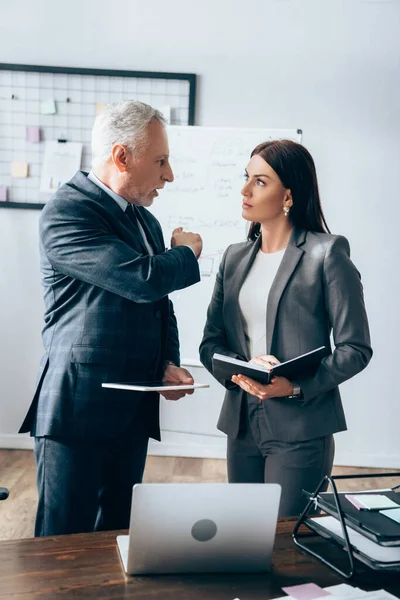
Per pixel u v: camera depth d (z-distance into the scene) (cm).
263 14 393
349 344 171
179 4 394
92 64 399
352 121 397
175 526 110
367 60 393
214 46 395
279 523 138
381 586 109
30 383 417
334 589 107
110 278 174
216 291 202
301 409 175
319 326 177
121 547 120
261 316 184
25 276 411
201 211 394
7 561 115
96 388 176
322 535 125
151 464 401
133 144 177
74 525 179
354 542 116
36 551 120
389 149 398
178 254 184
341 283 173
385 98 395
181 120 398
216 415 415
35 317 414
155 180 183
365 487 373
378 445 412
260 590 107
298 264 178
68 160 401
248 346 187
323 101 396
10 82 397
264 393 167
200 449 418
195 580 111
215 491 111
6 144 401
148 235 197
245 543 112
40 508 180
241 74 396
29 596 102
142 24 395
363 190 401
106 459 185
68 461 177
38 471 181
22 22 396
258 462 187
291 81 396
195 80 394
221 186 391
